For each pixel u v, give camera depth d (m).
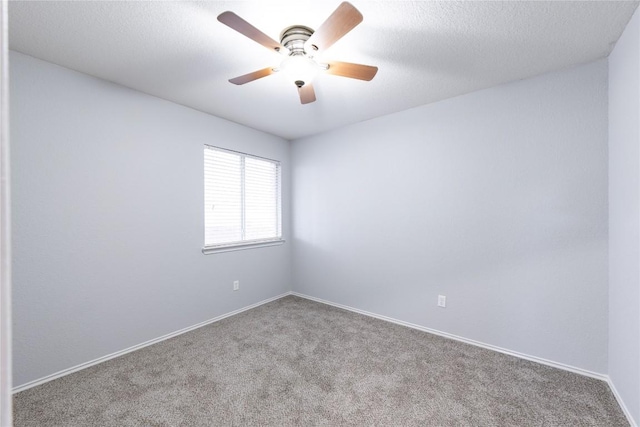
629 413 1.62
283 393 1.85
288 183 3.99
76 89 2.11
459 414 1.67
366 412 1.69
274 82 2.31
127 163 2.38
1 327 0.32
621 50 1.72
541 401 1.77
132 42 1.78
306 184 3.82
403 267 2.93
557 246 2.13
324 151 3.61
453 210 2.60
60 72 2.04
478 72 2.15
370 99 2.63
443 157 2.65
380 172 3.09
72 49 1.85
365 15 1.56
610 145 1.91
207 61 2.00
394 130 2.98
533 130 2.22
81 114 2.13
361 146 3.24
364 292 3.24
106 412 1.68
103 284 2.24
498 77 2.22
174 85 2.35
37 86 1.94
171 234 2.68
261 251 3.60
